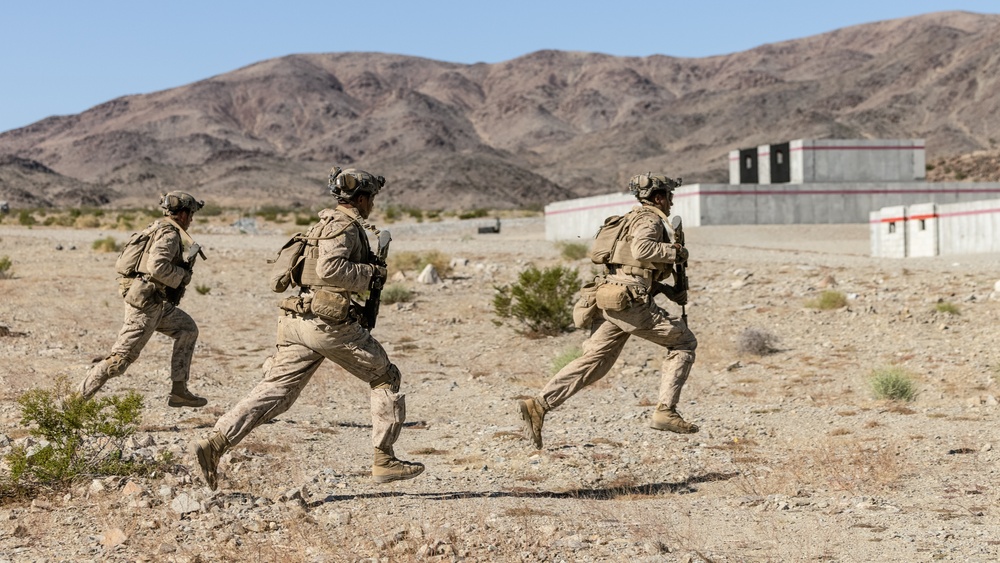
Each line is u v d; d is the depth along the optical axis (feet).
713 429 31.12
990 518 19.40
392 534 18.01
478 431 31.78
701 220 162.50
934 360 43.14
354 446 28.68
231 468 23.89
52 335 52.19
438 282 79.20
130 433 23.99
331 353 19.69
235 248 115.96
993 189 174.09
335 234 19.01
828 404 35.94
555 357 48.26
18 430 27.37
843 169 172.76
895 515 19.76
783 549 17.16
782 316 56.08
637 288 22.04
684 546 17.34
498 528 18.51
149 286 27.99
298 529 18.30
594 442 28.94
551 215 174.81
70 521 19.04
